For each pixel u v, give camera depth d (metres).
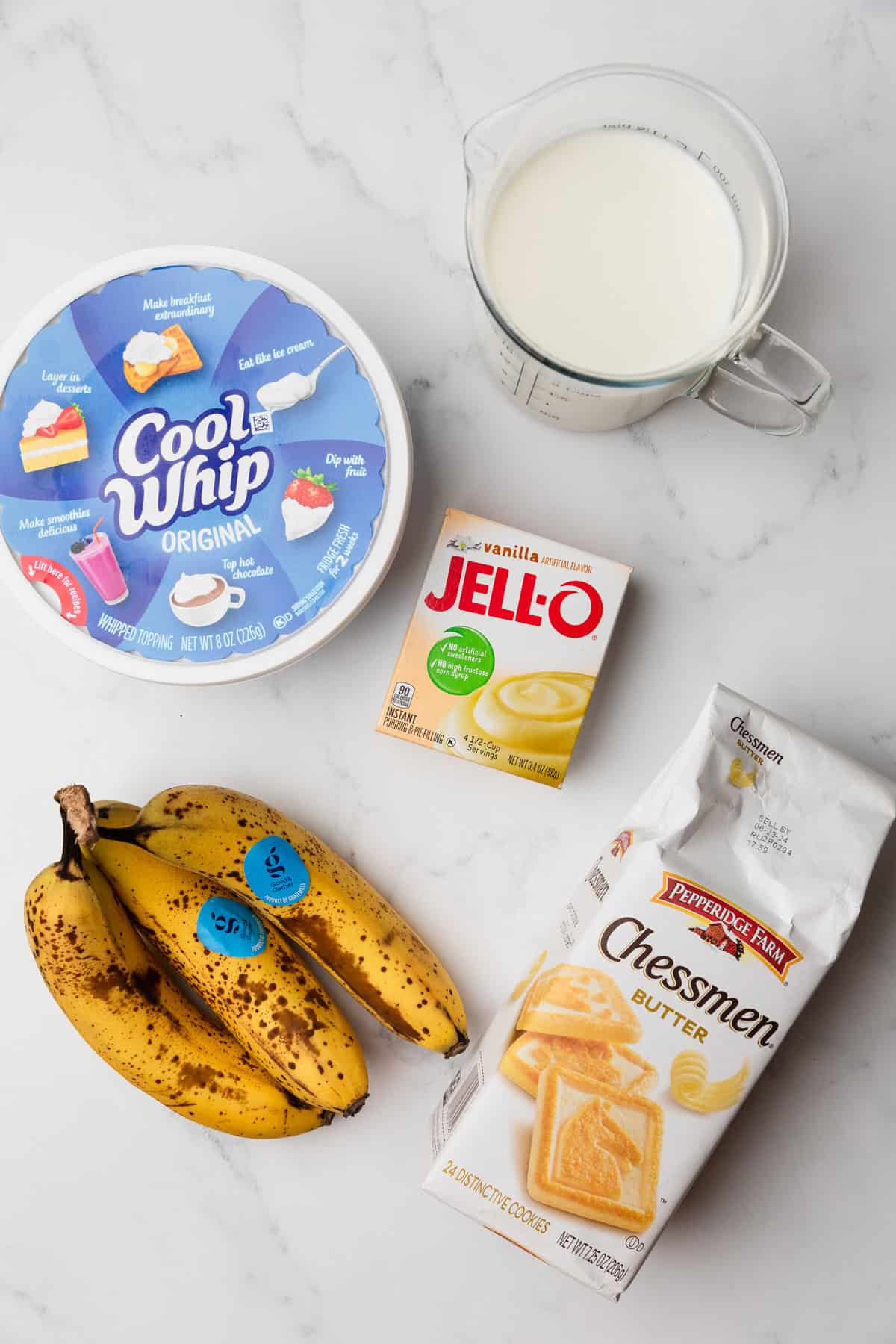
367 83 0.60
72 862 0.54
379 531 0.56
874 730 0.60
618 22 0.59
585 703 0.57
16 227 0.60
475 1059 0.57
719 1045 0.53
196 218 0.60
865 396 0.60
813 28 0.59
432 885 0.61
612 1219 0.53
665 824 0.53
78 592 0.56
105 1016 0.57
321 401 0.56
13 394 0.57
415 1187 0.61
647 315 0.53
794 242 0.59
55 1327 0.62
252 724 0.61
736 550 0.60
